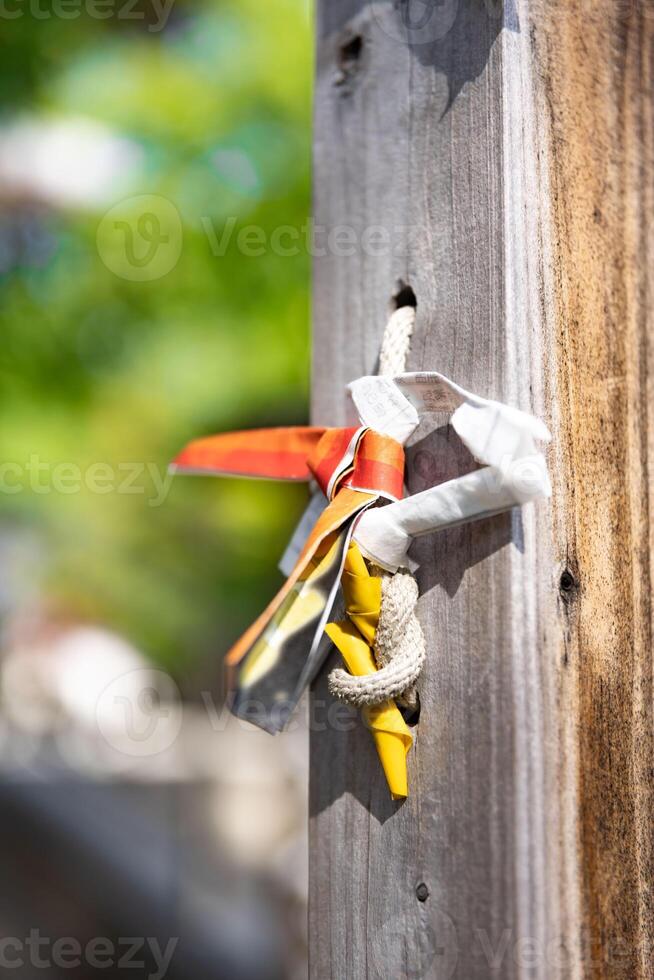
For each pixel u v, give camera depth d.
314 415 0.60
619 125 0.57
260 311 1.33
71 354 1.39
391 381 0.55
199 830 1.20
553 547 0.54
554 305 0.55
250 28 1.36
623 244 0.57
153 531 1.59
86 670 1.51
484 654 0.54
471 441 0.53
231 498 1.50
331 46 0.61
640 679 0.56
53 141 1.33
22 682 1.50
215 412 1.41
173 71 1.36
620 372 0.57
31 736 1.40
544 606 0.54
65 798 1.21
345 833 0.57
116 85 1.35
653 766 0.56
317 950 0.57
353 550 0.55
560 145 0.56
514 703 0.53
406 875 0.55
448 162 0.56
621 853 0.55
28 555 1.63
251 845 1.20
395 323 0.57
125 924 1.10
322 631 0.54
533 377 0.55
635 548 0.56
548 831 0.54
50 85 1.34
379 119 0.59
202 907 1.12
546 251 0.55
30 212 1.36
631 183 0.57
